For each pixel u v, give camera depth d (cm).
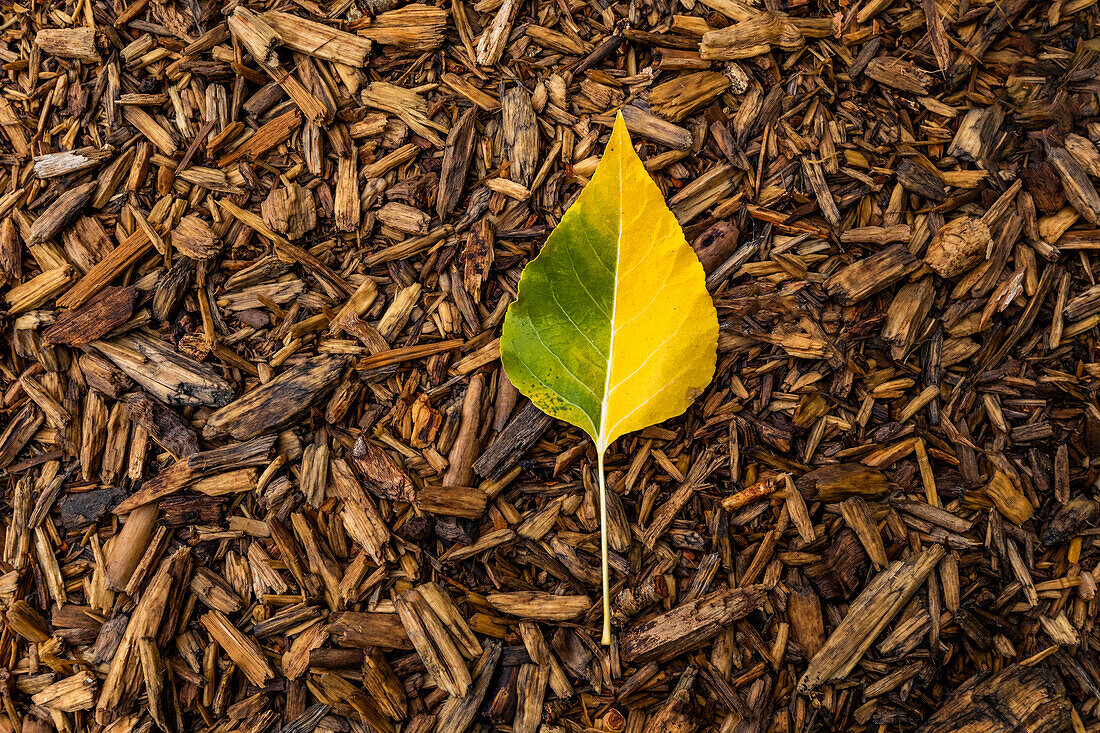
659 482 33
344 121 34
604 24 34
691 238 33
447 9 34
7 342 33
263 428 33
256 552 33
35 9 34
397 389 33
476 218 33
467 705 32
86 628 33
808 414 33
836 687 32
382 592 33
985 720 32
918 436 33
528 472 33
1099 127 34
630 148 31
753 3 34
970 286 33
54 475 33
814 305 33
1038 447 33
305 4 34
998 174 33
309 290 33
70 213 33
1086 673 32
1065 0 34
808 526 33
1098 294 33
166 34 34
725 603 32
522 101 33
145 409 33
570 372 32
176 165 34
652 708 32
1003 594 33
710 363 32
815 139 34
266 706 32
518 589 33
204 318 33
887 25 34
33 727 33
